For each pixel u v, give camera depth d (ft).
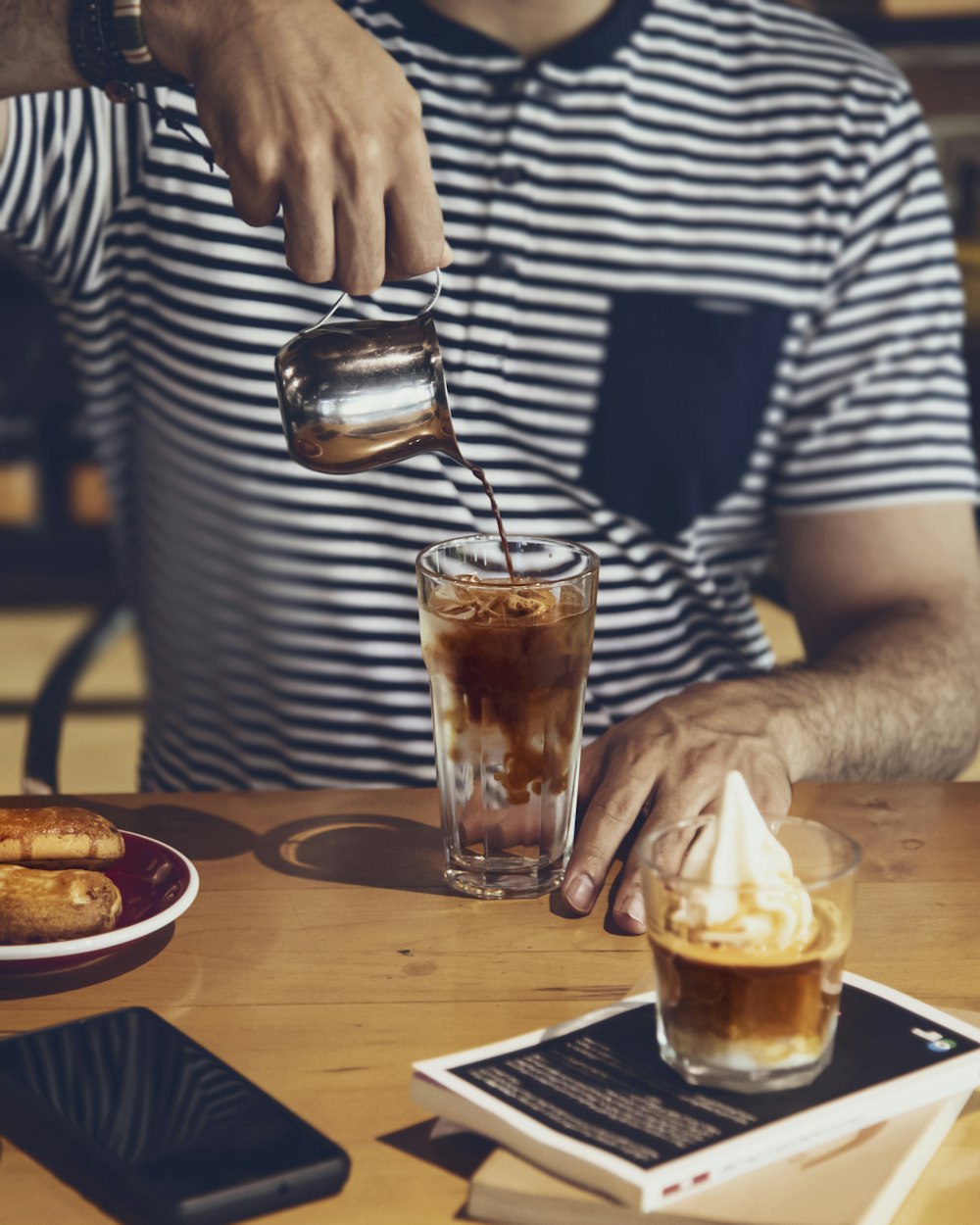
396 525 4.63
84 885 2.57
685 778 3.04
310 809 3.29
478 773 2.81
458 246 4.71
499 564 3.03
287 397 2.83
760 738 3.26
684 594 4.92
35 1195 1.99
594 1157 1.89
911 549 4.80
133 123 4.61
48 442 11.58
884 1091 2.06
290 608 4.70
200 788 4.89
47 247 4.70
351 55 2.79
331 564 4.66
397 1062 2.31
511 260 4.72
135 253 4.71
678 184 4.85
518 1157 1.98
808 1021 2.06
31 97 4.42
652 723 3.25
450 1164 2.06
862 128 4.93
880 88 4.97
